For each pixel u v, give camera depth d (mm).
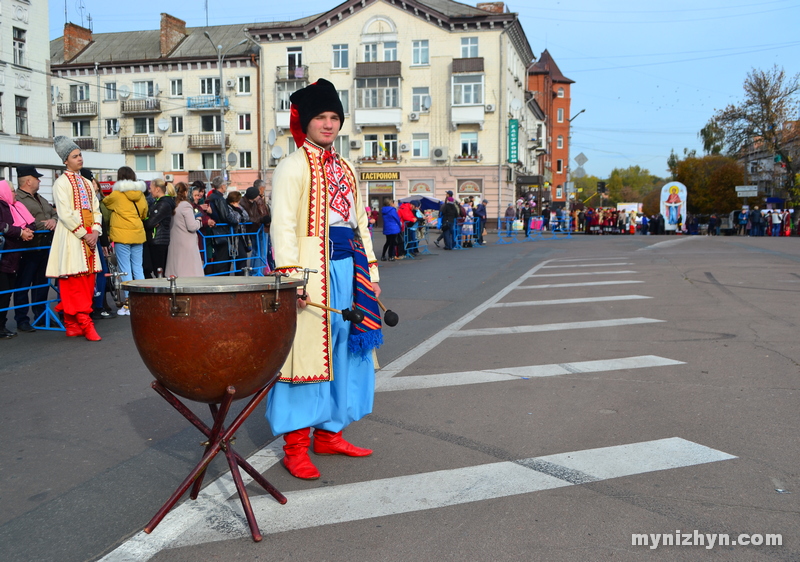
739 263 13883
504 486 3357
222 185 10727
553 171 77188
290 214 3236
